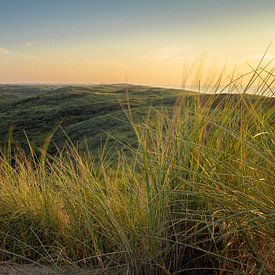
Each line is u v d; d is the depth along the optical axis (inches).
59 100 3398.1
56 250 126.2
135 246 109.0
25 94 5556.1
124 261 115.2
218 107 113.1
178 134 112.0
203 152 100.0
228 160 104.8
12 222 141.3
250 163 96.5
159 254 103.9
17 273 115.8
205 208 105.1
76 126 1099.3
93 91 3371.1
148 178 113.6
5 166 170.2
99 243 122.6
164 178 109.3
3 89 6210.6
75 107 2778.1
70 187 136.3
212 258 106.0
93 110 2591.0
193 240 106.8
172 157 110.2
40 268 118.8
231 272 101.1
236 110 111.5
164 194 107.0
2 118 2669.8
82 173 138.0
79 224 129.9
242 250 100.0
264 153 92.5
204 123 111.1
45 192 144.8
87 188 131.2
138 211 118.0
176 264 105.0
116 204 132.3
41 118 2620.6
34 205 148.5
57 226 138.3
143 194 123.2
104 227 120.6
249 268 98.0
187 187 107.3
